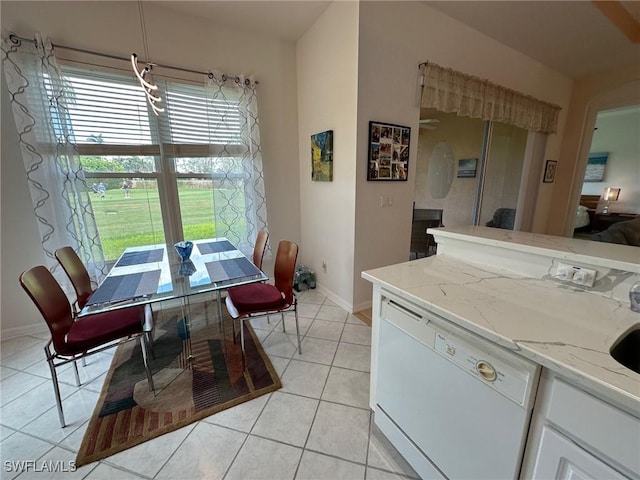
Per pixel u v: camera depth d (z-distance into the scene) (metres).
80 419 1.49
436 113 3.05
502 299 1.02
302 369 1.89
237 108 2.74
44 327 2.38
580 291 1.08
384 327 1.24
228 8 2.38
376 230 2.59
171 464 1.26
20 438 1.38
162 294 1.56
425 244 3.42
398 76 2.36
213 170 2.72
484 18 2.57
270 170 3.09
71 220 2.23
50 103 2.05
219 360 1.99
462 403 0.92
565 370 0.65
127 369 1.90
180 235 2.76
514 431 0.78
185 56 2.49
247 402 1.61
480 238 1.40
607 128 5.21
